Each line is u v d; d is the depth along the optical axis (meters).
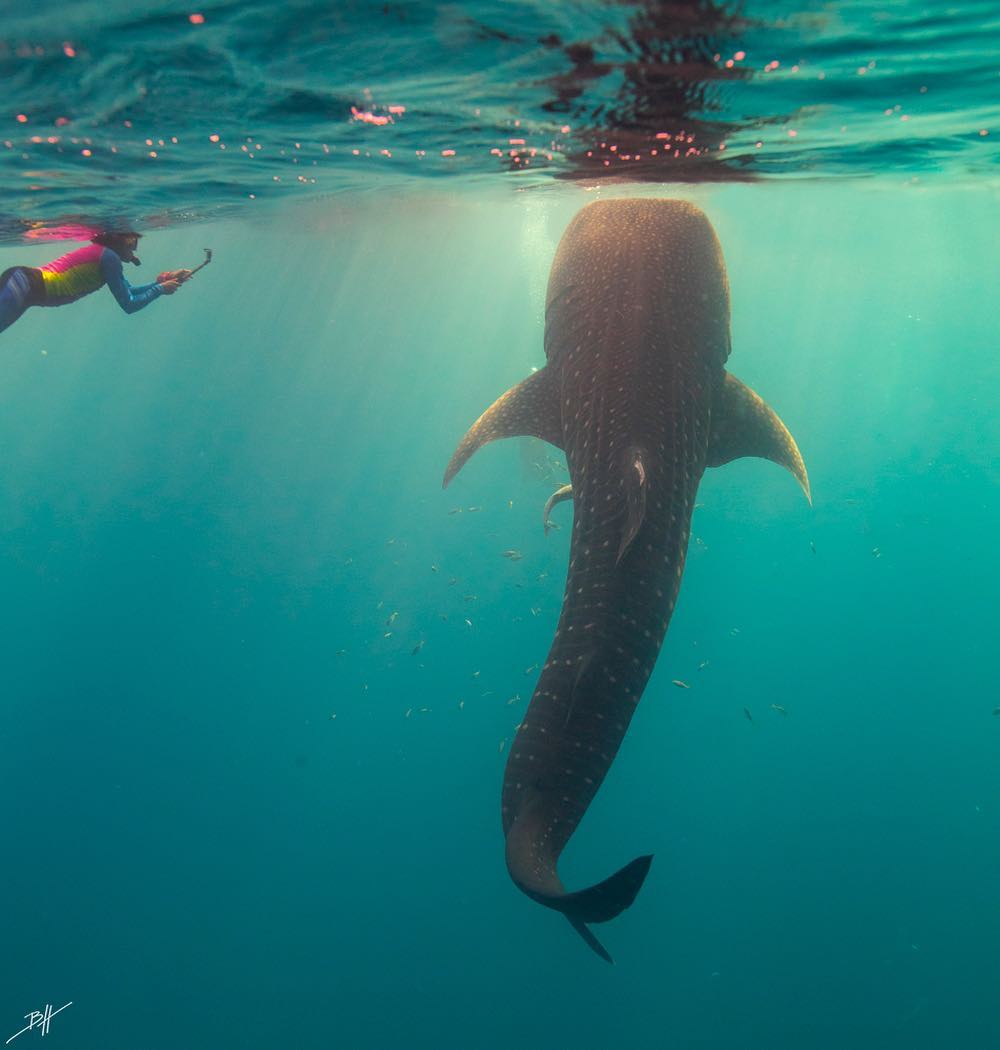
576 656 3.30
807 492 4.63
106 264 5.24
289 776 21.45
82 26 3.95
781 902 16.42
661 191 11.52
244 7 3.77
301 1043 15.77
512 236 32.06
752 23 4.24
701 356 4.73
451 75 4.98
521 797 3.06
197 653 28.38
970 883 16.06
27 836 21.72
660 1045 14.82
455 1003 16.02
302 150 7.51
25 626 32.88
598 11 3.96
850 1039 14.11
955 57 5.01
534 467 16.33
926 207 24.42
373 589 30.47
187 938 18.20
